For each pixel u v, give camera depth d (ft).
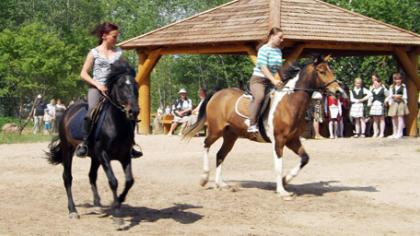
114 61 35.76
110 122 34.37
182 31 89.97
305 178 51.98
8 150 75.51
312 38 81.30
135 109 33.45
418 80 90.94
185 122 91.25
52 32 184.65
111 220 36.70
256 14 86.38
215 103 46.88
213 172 55.72
